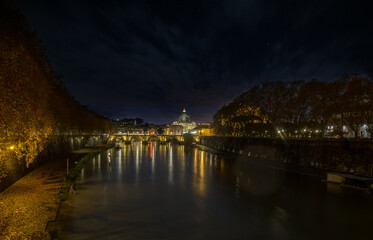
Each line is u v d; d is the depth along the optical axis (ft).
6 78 90.99
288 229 93.15
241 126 340.18
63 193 115.24
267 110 319.47
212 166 252.21
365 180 135.23
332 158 179.73
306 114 270.46
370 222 97.81
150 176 195.21
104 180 176.24
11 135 99.71
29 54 112.78
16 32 98.78
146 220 100.73
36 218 82.33
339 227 94.27
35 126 121.60
